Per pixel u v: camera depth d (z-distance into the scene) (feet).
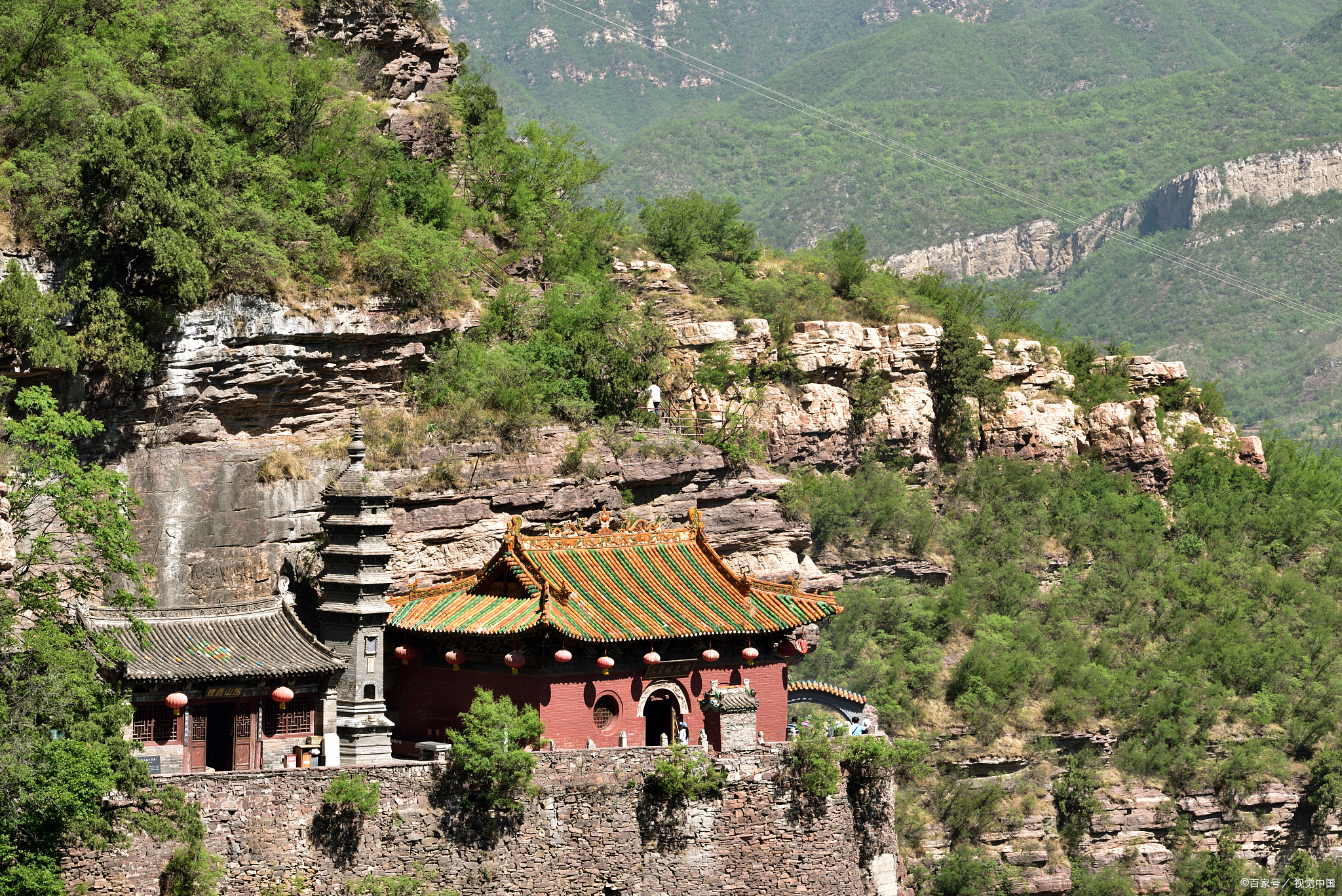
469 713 193.98
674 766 196.24
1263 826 343.87
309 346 218.18
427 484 220.23
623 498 241.96
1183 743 346.95
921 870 297.33
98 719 162.09
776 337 368.07
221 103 233.76
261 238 213.25
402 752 204.54
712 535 254.68
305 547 211.82
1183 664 372.79
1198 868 326.24
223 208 212.64
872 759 214.48
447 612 201.87
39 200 201.87
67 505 170.71
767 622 208.33
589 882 192.34
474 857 186.29
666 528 242.99
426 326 232.32
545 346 254.06
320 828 177.99
